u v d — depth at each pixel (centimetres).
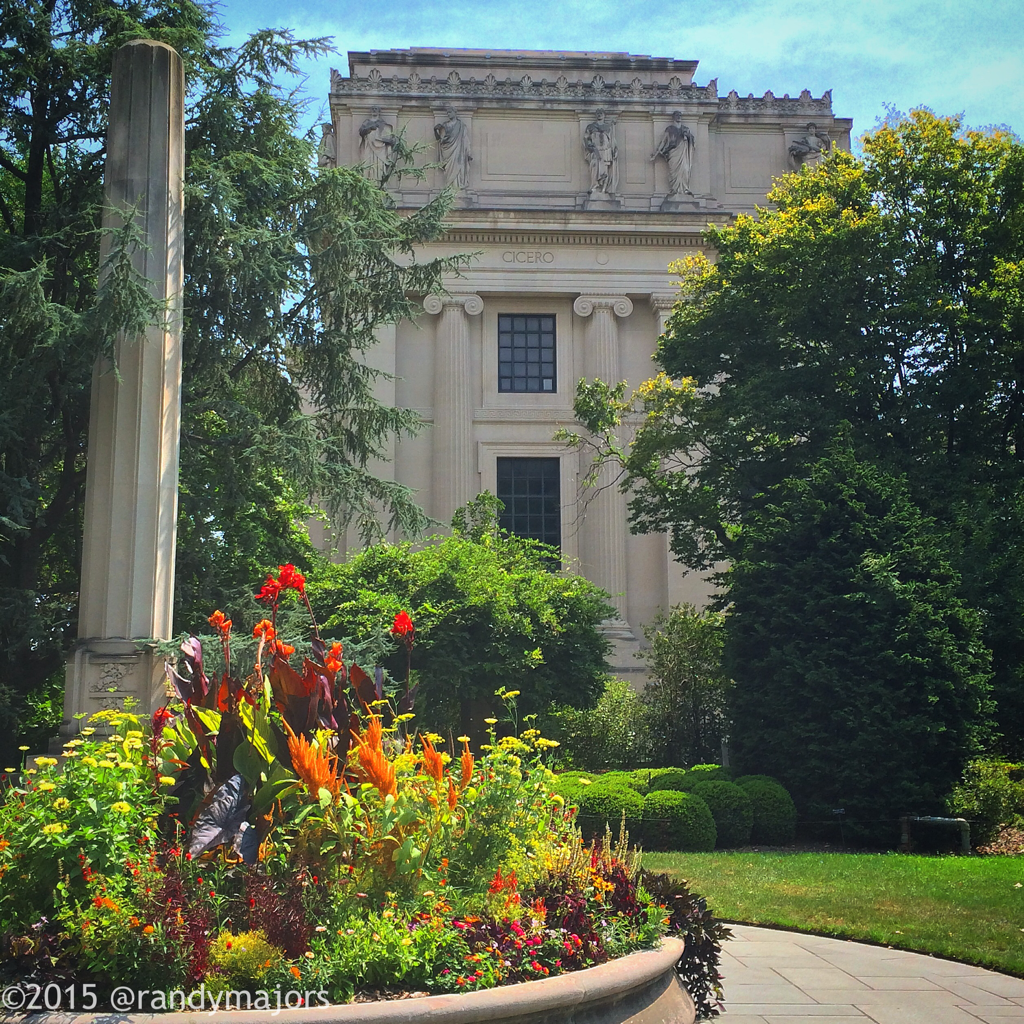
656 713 3241
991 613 2334
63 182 2169
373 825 680
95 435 1354
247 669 1628
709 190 4603
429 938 623
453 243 4438
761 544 2284
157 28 2023
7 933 595
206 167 1912
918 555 2105
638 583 4306
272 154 2173
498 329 4497
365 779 722
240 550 2208
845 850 1991
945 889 1359
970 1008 849
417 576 2678
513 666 2594
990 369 2581
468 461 4319
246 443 1956
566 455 4391
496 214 4388
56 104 2083
